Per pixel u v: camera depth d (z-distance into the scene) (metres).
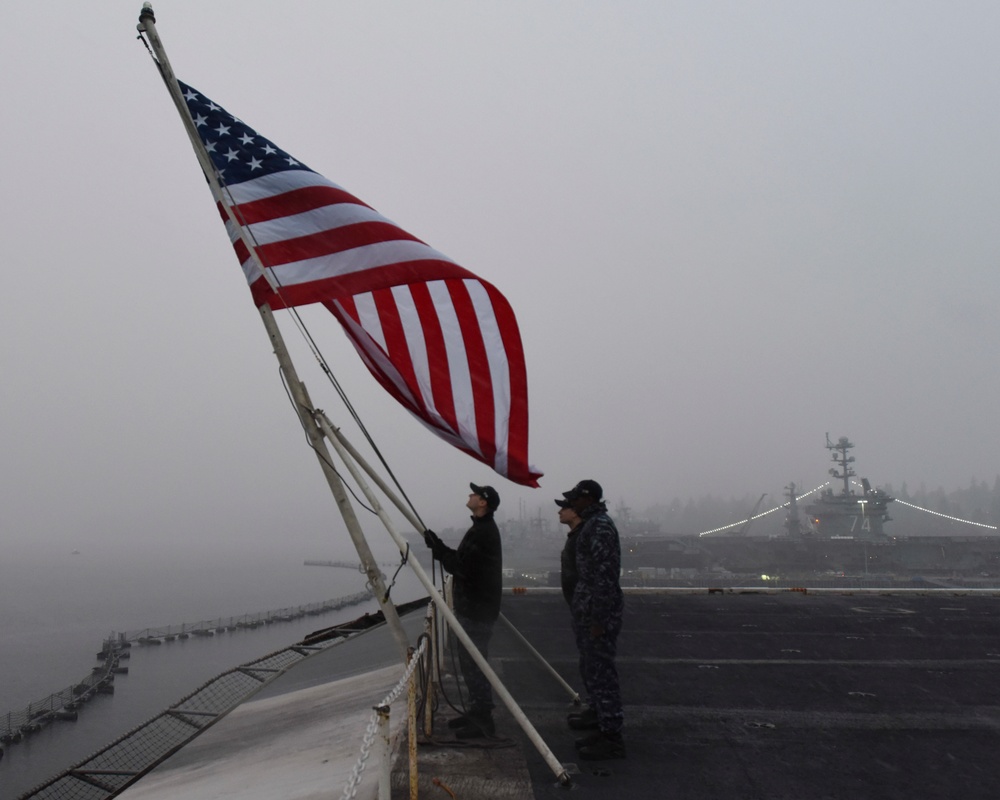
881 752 5.77
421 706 5.84
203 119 5.88
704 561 116.69
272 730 7.16
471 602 5.71
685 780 5.09
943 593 15.21
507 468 5.71
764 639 10.39
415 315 5.93
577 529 6.10
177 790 5.78
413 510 5.41
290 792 5.04
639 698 7.33
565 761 5.39
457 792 4.70
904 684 7.90
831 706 7.06
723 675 8.30
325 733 6.49
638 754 5.62
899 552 112.56
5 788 42.47
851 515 130.12
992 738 6.12
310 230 5.51
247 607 136.38
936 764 5.52
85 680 73.00
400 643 4.91
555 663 8.70
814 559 114.38
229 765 6.17
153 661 84.19
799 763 5.50
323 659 11.02
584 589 5.60
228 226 5.63
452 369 5.84
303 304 5.29
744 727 6.38
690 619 12.07
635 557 118.25
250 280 5.44
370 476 5.27
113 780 6.41
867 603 13.91
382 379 5.90
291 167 5.70
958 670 8.54
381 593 4.93
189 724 8.11
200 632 101.88
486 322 5.95
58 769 46.53
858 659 9.12
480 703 5.71
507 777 4.98
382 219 5.57
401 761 5.23
